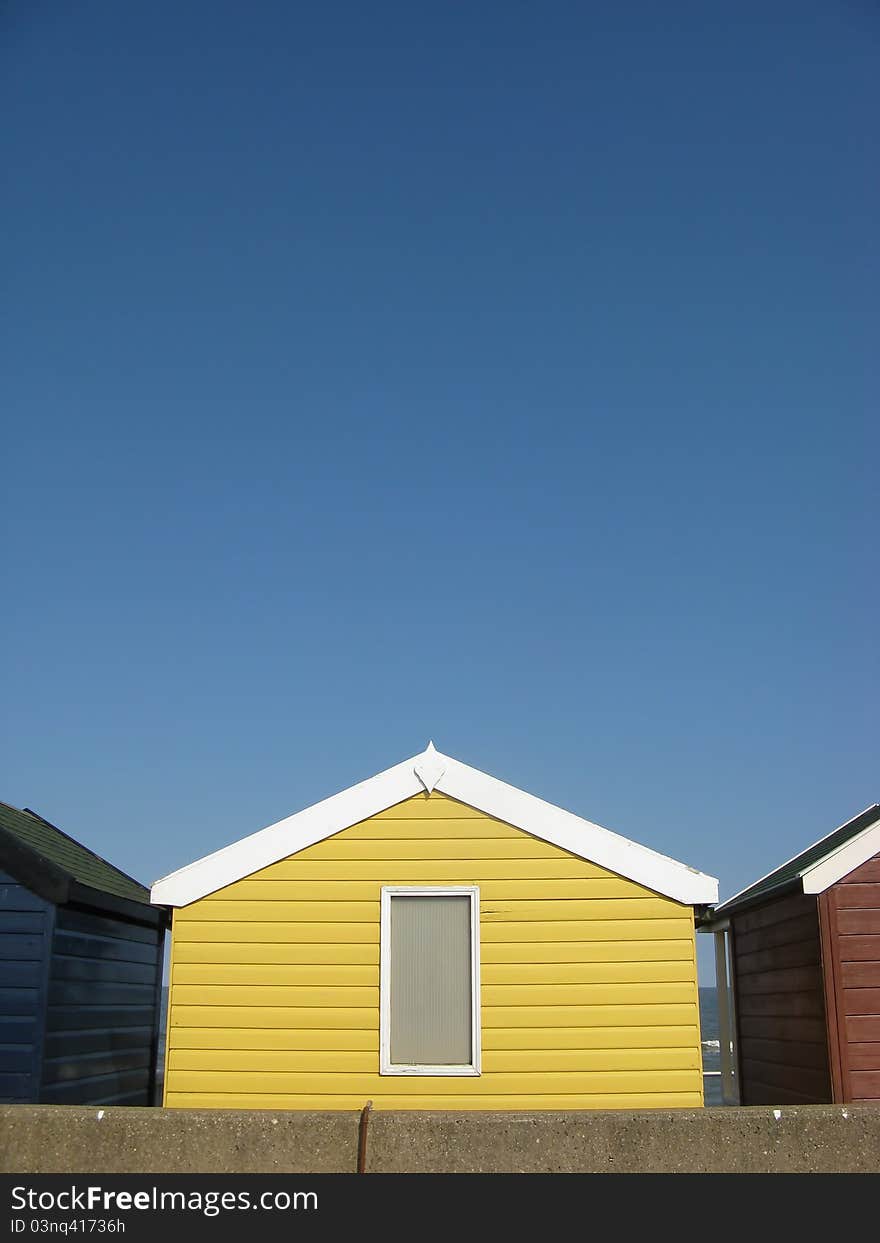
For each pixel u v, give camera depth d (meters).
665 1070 11.12
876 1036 11.35
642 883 11.58
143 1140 7.87
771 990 13.37
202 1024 11.41
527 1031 11.27
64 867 12.92
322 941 11.59
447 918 11.64
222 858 11.81
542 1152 7.79
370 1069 11.23
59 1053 12.05
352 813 11.88
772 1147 7.88
